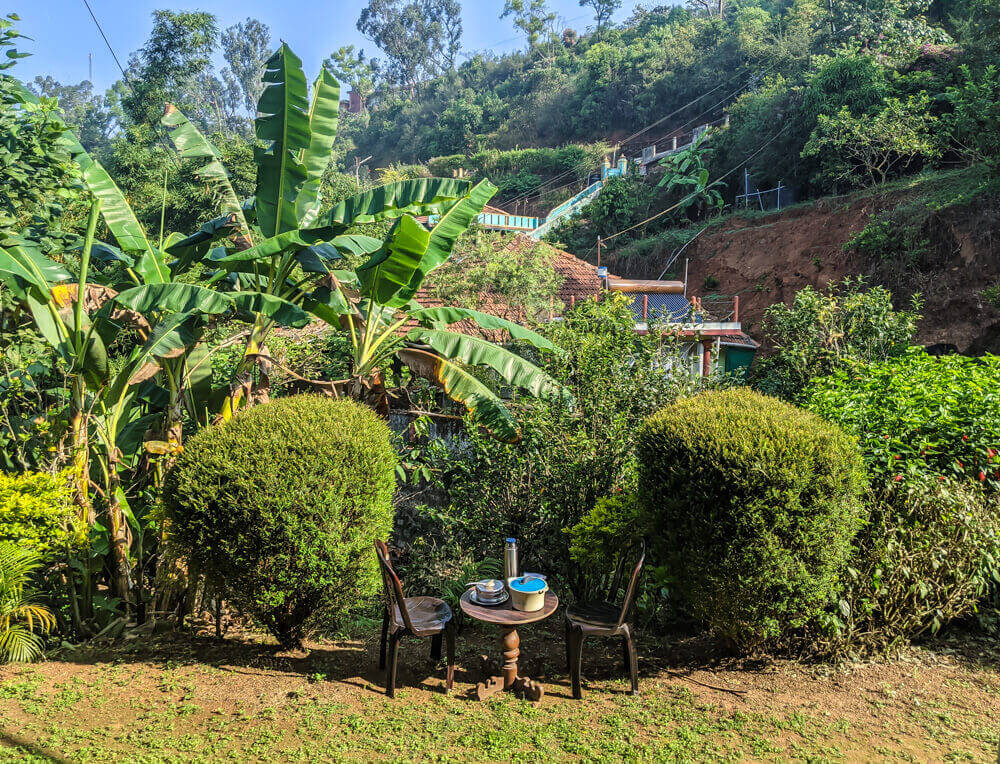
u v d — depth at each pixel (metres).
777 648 5.36
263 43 97.38
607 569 5.79
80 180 8.49
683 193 34.88
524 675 5.13
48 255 7.98
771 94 32.91
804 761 3.97
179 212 26.66
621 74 57.22
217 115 88.62
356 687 4.91
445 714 4.52
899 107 24.78
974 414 5.91
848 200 24.09
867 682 4.97
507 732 4.27
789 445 4.69
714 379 7.75
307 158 8.36
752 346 16.73
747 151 32.78
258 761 3.91
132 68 77.25
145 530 6.63
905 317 12.24
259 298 6.84
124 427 7.62
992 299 16.39
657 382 7.28
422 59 104.50
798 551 4.72
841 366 11.46
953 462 5.68
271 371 7.48
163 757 3.92
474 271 13.14
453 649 4.88
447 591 6.36
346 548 5.06
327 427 5.20
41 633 5.75
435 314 8.18
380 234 12.88
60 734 4.14
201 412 7.66
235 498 4.86
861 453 5.30
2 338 7.75
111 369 6.52
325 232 7.16
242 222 8.27
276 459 4.93
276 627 5.31
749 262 26.14
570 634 4.86
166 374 7.06
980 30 24.59
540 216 48.34
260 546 4.93
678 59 52.66
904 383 6.54
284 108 7.55
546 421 6.75
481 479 6.86
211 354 7.72
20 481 5.59
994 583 5.91
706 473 4.80
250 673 5.12
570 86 63.75
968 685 4.93
